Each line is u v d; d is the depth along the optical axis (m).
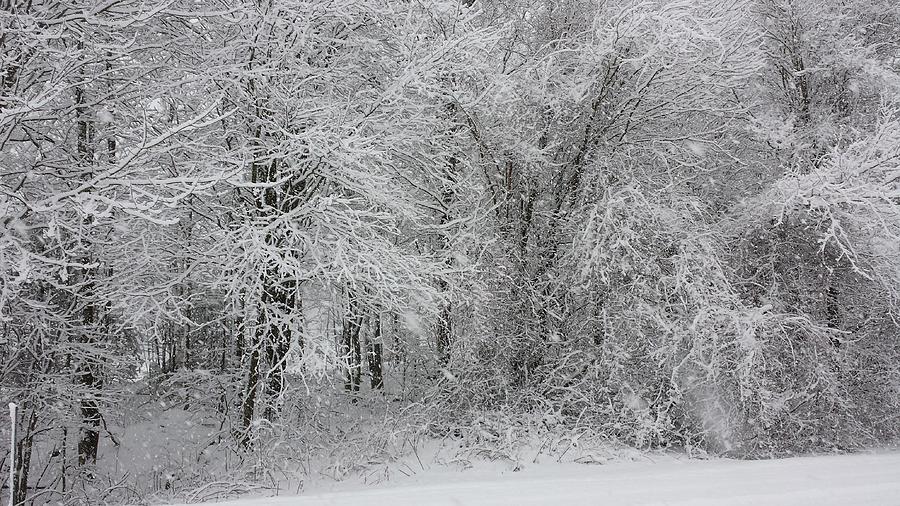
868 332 11.50
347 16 8.64
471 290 10.03
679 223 10.49
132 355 10.97
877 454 8.66
